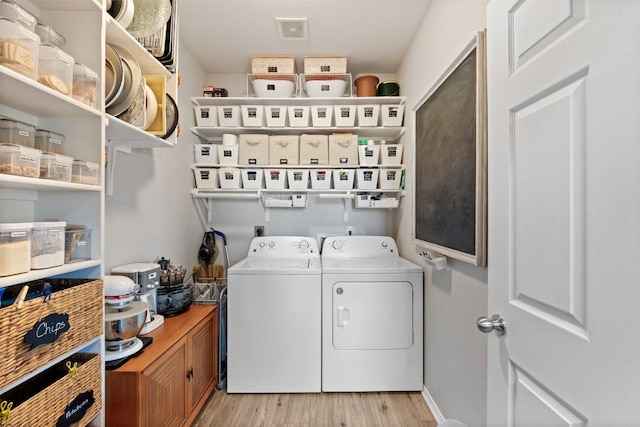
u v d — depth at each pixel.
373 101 2.43
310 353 1.94
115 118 1.08
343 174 2.41
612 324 0.52
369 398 1.91
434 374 1.77
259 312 1.93
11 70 0.70
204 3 1.82
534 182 0.72
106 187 1.44
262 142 2.41
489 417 0.91
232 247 2.71
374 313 1.95
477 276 1.27
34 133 0.90
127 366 1.17
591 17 0.56
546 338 0.67
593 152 0.56
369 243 2.49
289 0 1.79
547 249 0.67
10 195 0.92
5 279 0.70
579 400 0.58
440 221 1.56
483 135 1.15
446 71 1.46
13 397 0.89
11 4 0.76
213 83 2.70
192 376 1.59
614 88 0.51
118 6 1.14
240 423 1.69
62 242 0.88
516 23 0.79
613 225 0.51
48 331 0.76
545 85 0.68
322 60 2.37
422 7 1.86
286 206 2.52
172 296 1.74
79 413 0.88
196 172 2.38
